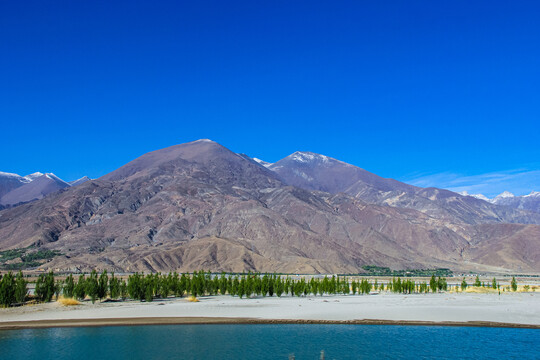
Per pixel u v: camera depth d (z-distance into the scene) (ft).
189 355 207.92
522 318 302.25
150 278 429.38
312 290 469.98
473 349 222.28
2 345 222.48
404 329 265.95
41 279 367.04
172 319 287.48
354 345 227.20
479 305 376.27
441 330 263.90
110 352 211.20
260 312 317.63
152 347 220.23
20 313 305.94
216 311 321.32
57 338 237.25
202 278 453.17
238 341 232.73
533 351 219.00
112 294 395.96
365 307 350.23
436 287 563.07
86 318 289.74
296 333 252.62
